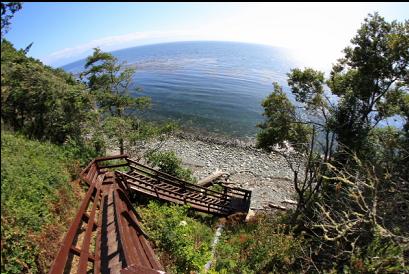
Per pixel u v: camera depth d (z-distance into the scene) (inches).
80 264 306.2
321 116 804.0
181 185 695.1
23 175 404.2
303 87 792.9
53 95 592.7
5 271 287.1
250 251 520.7
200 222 663.8
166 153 908.0
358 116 724.0
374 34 702.5
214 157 1381.6
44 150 514.0
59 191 442.6
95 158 599.8
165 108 2353.6
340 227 431.5
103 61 938.7
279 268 481.4
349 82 755.4
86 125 732.7
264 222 613.6
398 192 417.7
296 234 657.0
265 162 1352.1
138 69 5541.3
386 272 299.0
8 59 563.8
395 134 658.2
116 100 919.7
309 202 740.0
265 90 3398.1
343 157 729.0
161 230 487.2
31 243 324.8
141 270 278.5
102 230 434.9
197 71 5157.5
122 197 517.7
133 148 989.2
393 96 725.9
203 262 461.4
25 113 567.5
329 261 484.7
